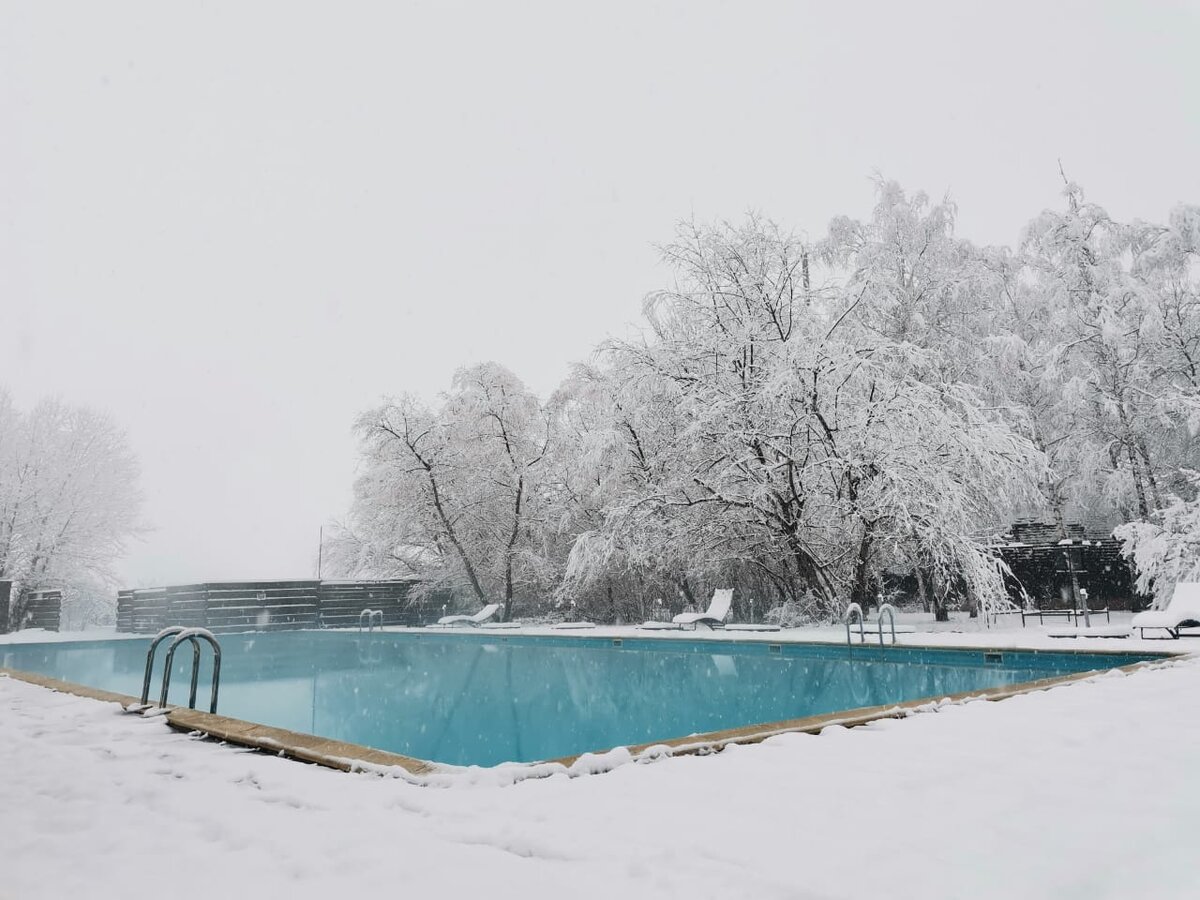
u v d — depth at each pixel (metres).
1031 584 17.55
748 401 14.35
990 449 12.93
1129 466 17.78
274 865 2.14
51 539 21.98
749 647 11.77
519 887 1.91
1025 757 3.30
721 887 1.87
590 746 6.53
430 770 3.43
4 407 22.56
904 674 9.48
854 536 14.05
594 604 20.80
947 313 18.17
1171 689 5.32
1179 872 1.93
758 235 15.38
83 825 2.63
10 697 6.43
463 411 22.58
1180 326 17.98
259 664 14.44
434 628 19.44
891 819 2.43
